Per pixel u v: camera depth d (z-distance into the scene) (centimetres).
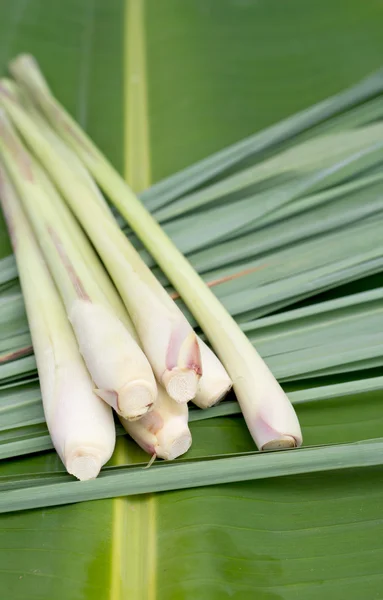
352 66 57
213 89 56
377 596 32
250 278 41
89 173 44
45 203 41
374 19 63
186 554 33
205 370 36
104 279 39
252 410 36
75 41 65
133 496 35
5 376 38
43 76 60
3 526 34
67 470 34
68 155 44
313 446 34
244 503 35
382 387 37
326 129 45
